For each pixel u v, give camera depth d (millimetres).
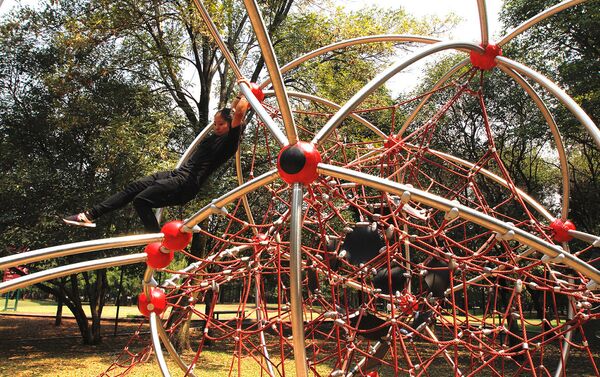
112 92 15617
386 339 5512
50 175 15328
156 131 15008
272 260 5969
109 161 14547
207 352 17328
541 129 15219
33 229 14891
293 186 3744
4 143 15758
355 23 16359
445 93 18922
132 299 53719
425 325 5426
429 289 5840
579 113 5230
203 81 18297
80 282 37969
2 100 16578
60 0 16328
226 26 15984
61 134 16406
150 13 15516
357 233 5707
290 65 6863
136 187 4977
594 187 17547
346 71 16625
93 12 15547
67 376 13062
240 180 7754
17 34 16547
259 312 7020
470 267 5711
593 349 18578
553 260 4125
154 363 15172
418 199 3799
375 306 5688
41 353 16969
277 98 3688
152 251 4723
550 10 5520
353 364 8289
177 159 15273
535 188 20344
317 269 5855
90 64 15836
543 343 5719
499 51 5480
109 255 16359
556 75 16266
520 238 3967
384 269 5898
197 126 17141
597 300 5699
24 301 56750
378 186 3760
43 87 16609
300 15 17250
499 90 17547
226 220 17422
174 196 5004
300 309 3389
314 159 3693
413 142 10336
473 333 5652
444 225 4453
